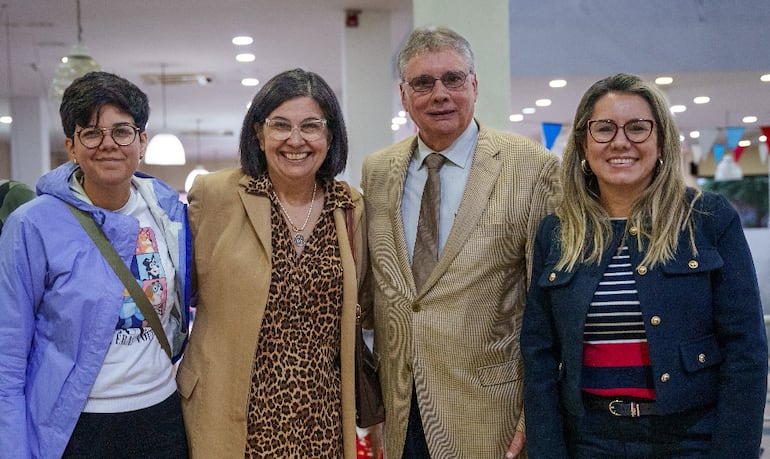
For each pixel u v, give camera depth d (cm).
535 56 730
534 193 222
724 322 179
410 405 223
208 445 208
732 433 173
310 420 209
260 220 214
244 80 950
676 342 178
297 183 220
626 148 187
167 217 207
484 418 219
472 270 219
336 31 720
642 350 182
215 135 1429
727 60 736
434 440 219
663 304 179
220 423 208
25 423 182
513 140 230
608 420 184
